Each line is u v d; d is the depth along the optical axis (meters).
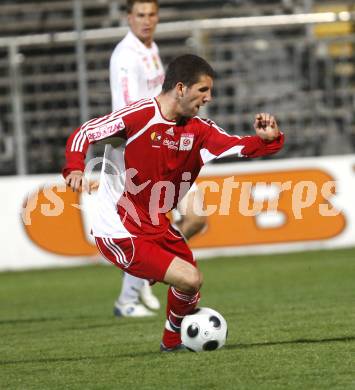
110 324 26.27
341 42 54.25
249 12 59.31
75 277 42.94
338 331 21.83
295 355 18.39
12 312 31.48
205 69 17.47
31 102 54.28
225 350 19.33
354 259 42.72
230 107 54.28
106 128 17.48
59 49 53.97
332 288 33.12
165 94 17.73
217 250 47.34
